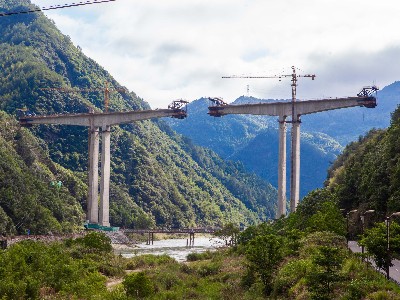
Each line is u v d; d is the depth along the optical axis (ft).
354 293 133.69
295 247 219.82
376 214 281.54
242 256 295.89
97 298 178.29
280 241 216.13
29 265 211.00
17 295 171.12
